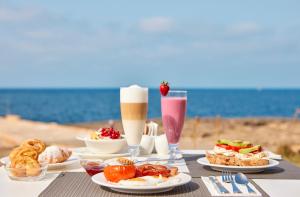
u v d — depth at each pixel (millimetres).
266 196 1469
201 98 68000
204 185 1585
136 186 1459
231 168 1748
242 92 100125
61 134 9047
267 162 1771
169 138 1963
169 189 1503
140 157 1990
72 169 1824
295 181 1649
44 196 1464
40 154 1835
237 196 1468
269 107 52031
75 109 43656
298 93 98250
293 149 7609
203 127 10477
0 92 103438
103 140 1961
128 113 1885
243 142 1929
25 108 44844
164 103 1950
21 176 1644
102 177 1591
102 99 63688
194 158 2035
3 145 7559
